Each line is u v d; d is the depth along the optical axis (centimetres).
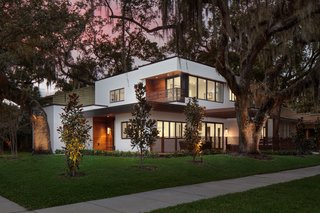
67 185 1009
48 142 1922
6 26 1364
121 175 1168
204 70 2853
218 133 3003
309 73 1788
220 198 855
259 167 1554
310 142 2447
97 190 959
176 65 2619
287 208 739
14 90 1909
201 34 1191
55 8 1455
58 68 2448
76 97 1162
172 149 2502
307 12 1247
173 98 2658
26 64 2077
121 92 3073
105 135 2819
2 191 988
